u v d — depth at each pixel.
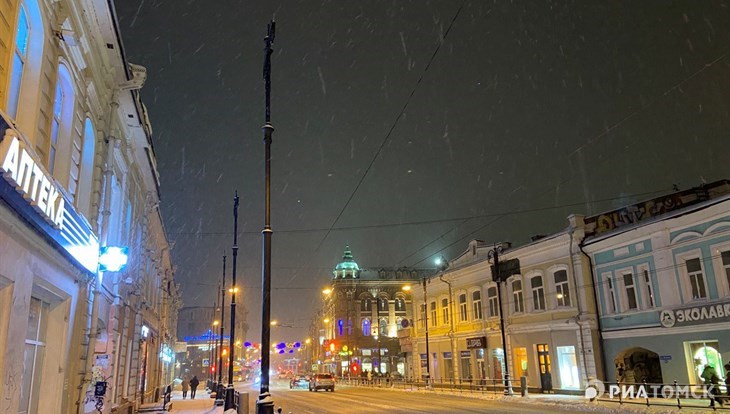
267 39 13.95
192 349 96.12
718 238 23.34
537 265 33.69
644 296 26.80
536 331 33.16
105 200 14.28
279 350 68.38
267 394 11.51
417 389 41.62
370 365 71.31
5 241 7.54
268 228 12.68
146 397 29.45
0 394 7.67
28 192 7.73
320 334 93.44
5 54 7.62
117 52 13.72
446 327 44.03
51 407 10.67
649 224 26.53
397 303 74.56
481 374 38.84
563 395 29.78
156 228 29.52
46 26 9.08
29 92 8.73
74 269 11.41
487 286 38.88
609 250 29.16
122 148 16.97
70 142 10.95
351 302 73.44
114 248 13.62
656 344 25.75
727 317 22.52
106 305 15.48
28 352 9.89
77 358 12.07
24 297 8.45
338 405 27.81
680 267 24.97
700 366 23.69
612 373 28.19
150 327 29.00
